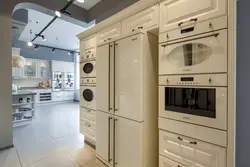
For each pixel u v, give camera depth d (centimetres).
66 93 819
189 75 136
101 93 216
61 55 819
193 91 134
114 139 195
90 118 279
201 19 128
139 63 164
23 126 401
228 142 114
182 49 143
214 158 121
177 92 145
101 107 215
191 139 135
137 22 190
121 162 185
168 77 152
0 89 262
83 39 299
